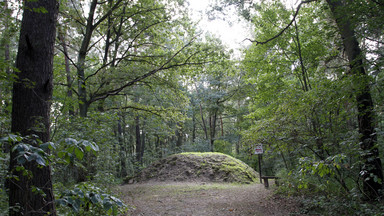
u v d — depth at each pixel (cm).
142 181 1530
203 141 2602
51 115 498
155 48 1428
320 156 674
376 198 555
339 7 566
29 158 169
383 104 568
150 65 1337
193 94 2830
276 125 728
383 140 673
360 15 540
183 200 886
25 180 311
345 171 629
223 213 687
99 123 670
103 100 1230
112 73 1120
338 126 624
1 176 315
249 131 865
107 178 668
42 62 366
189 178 1462
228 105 2836
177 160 1650
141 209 744
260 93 1287
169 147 2939
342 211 559
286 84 1259
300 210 629
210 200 872
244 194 956
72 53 1567
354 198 576
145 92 1598
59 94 797
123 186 1384
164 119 1416
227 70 1352
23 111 342
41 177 324
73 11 1212
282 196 776
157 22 1285
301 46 1155
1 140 177
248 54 1338
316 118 655
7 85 364
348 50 669
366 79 546
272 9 1207
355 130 641
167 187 1248
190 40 1253
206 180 1421
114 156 782
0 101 410
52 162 283
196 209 744
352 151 546
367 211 514
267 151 815
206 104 2617
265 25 1228
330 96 593
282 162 1293
